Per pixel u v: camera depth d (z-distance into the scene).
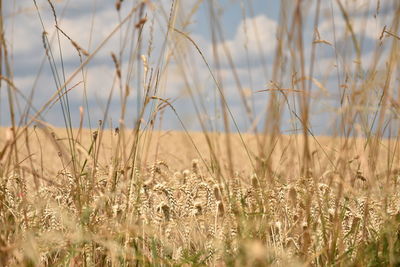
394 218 3.39
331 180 3.38
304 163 3.21
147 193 3.95
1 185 3.50
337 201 3.34
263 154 3.26
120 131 3.47
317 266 3.50
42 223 3.75
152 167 4.27
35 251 3.05
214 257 3.51
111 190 3.56
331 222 3.67
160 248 3.70
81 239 3.14
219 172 3.48
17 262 3.28
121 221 3.56
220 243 3.28
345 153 3.25
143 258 3.27
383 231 3.34
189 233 3.99
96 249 3.54
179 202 4.20
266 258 3.02
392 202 3.72
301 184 3.63
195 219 4.06
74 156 3.47
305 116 3.08
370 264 3.23
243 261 2.94
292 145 3.43
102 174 4.04
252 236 3.12
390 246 3.17
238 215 3.27
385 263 3.23
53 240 3.20
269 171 3.31
